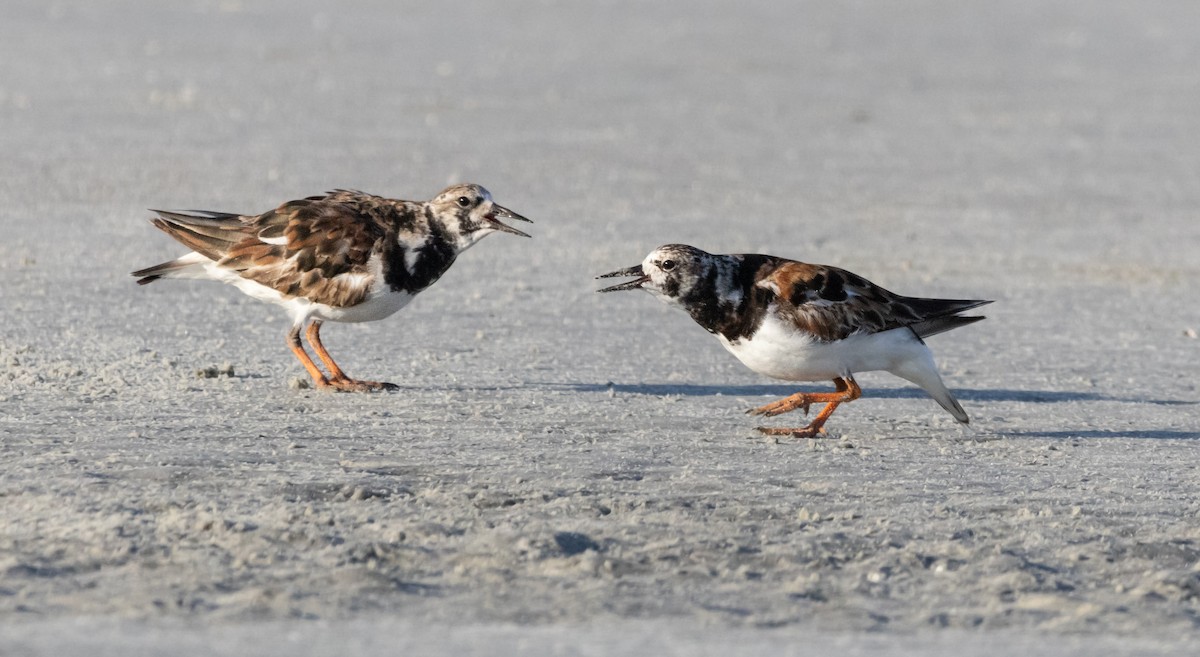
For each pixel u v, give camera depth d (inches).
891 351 478.9
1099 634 315.9
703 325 485.4
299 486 398.6
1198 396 584.4
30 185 935.7
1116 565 362.9
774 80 1568.7
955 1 2357.3
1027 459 470.3
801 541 368.2
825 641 303.9
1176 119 1423.5
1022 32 2038.6
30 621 295.4
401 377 559.5
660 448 463.8
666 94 1448.1
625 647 294.2
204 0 1948.8
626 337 654.5
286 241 525.7
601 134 1230.9
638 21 1991.9
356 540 352.5
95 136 1095.6
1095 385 598.5
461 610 313.0
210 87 1331.2
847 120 1364.4
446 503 387.5
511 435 472.1
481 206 541.0
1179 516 406.9
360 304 530.3
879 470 447.8
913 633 312.5
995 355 653.3
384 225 533.6
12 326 607.2
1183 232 977.5
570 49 1712.6
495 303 713.0
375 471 419.2
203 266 541.3
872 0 2335.1
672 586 334.6
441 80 1453.0
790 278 470.0
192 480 400.8
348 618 304.8
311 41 1654.8
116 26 1680.6
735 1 2256.4
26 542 341.7
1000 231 960.9
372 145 1126.4
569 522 375.9
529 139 1190.9
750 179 1091.3
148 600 309.3
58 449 428.5
